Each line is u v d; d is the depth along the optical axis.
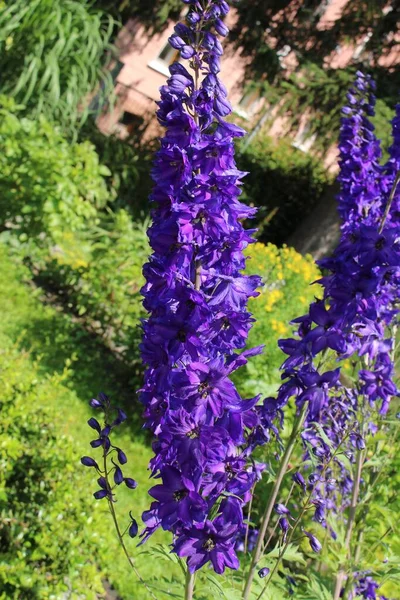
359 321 2.16
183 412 1.73
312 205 14.09
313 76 11.12
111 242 7.03
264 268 7.73
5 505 3.28
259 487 4.21
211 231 1.70
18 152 6.92
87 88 9.22
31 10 8.30
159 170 1.74
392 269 2.05
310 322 2.23
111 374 6.03
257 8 11.02
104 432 2.04
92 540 3.31
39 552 3.10
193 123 1.70
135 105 13.15
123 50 12.26
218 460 1.77
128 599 3.74
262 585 2.71
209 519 1.92
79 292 6.82
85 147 7.47
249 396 5.48
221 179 1.69
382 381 2.67
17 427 3.50
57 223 6.79
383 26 10.90
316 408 2.17
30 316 6.25
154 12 11.30
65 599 3.09
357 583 3.16
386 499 3.48
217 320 1.79
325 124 11.29
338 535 3.03
